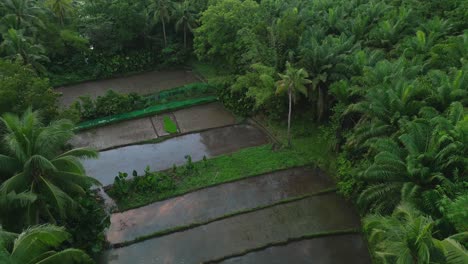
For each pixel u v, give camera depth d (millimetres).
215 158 24469
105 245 18656
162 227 19562
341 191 20359
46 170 16297
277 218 19797
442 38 26172
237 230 19203
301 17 30094
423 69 22031
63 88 34844
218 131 27766
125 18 36156
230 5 31469
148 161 24922
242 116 29016
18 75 20250
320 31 27719
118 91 34031
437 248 11609
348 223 19297
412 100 18609
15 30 29938
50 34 34781
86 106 29422
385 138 17203
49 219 17016
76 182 17219
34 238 12070
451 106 16891
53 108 20234
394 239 12484
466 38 22547
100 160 25203
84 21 37094
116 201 21438
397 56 25328
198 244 18562
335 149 23422
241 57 30328
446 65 22188
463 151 15008
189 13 36906
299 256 17734
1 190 14867
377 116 18781
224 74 33688
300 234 18750
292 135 26016
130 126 28734
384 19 29484
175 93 32156
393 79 19859
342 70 24234
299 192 21469
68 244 17656
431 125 16188
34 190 16125
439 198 14148
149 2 37750
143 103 30875
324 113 26406
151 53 38188
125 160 25125
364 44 28141
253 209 20281
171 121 29078
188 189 21922
